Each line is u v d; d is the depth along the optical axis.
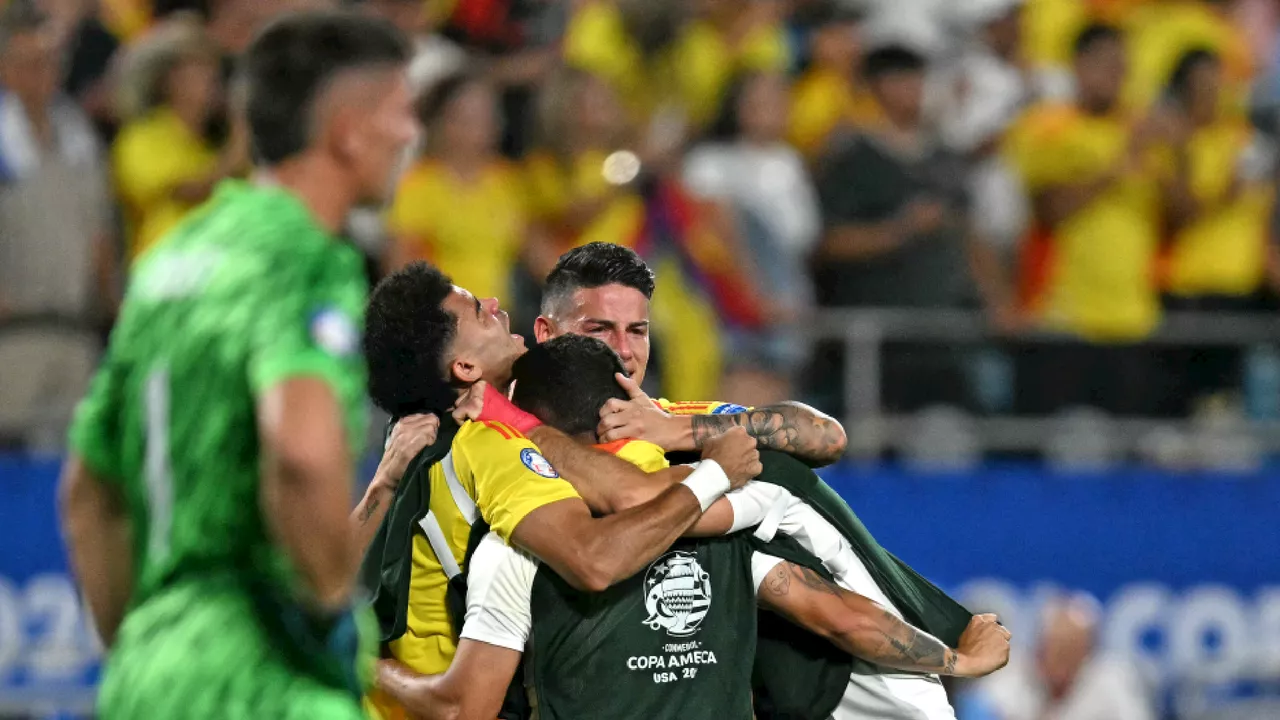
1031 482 20.12
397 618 9.33
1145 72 23.69
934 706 9.89
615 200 19.59
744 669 9.22
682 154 20.28
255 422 7.47
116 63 20.80
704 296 19.66
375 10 20.70
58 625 18.17
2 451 18.48
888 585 9.86
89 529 8.16
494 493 8.94
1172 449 20.86
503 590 8.99
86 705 18.11
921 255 20.34
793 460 9.73
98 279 19.11
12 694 18.05
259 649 7.50
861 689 9.86
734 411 9.92
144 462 7.76
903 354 20.31
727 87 20.77
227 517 7.54
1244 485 20.44
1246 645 20.27
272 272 7.51
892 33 22.97
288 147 7.78
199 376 7.51
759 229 19.98
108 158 19.69
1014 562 20.00
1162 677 20.11
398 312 9.55
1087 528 20.16
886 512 19.88
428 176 18.81
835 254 20.45
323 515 7.13
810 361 20.39
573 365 9.59
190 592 7.59
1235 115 22.88
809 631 9.75
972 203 20.89
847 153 20.55
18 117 18.58
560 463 9.14
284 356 7.26
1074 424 20.69
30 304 18.53
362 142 7.82
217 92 18.88
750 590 9.33
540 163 19.62
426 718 9.14
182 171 18.62
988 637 10.05
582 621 8.99
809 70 22.78
